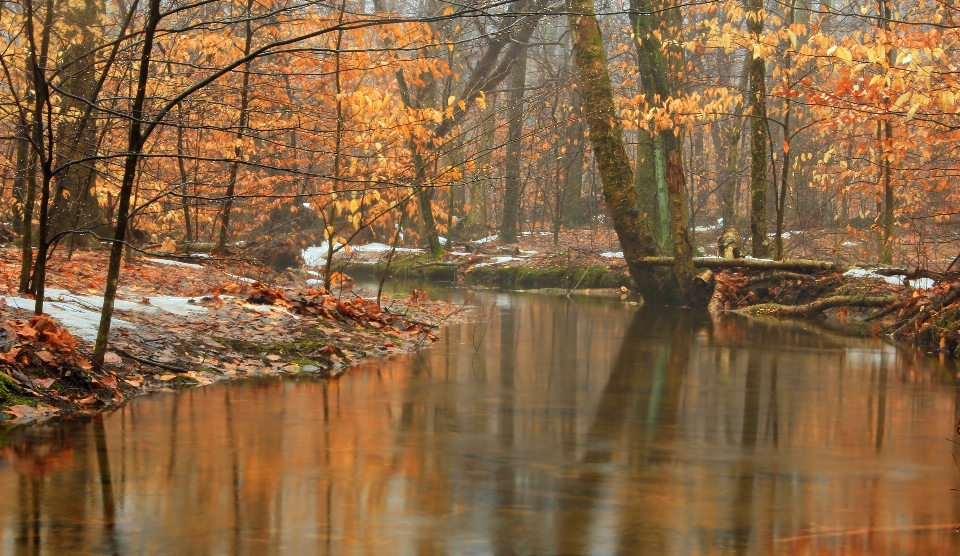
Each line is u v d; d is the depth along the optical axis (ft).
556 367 30.27
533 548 12.09
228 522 12.96
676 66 68.59
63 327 23.93
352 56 37.88
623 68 80.53
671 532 12.89
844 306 50.83
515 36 81.30
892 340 40.73
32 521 12.82
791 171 89.97
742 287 57.88
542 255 87.20
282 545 12.03
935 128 42.39
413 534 12.59
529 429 20.06
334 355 29.73
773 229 96.32
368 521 13.12
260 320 31.68
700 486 15.48
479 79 83.05
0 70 37.17
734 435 19.92
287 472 15.80
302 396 23.35
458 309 51.93
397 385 25.71
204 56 47.34
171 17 41.81
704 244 94.48
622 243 61.62
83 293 31.19
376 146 43.01
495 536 12.55
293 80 45.03
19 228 55.62
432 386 25.70
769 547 12.31
